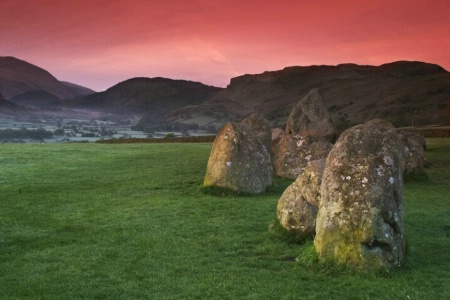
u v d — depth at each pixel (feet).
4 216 66.13
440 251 50.72
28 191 86.02
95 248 50.93
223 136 85.66
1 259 47.11
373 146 44.83
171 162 126.62
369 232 42.83
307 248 47.50
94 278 41.88
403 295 38.11
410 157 100.01
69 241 53.88
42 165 120.98
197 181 94.12
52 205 74.13
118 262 46.26
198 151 155.33
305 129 145.59
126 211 69.72
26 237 55.26
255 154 85.92
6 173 106.63
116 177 103.40
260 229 59.52
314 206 54.24
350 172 44.42
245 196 80.89
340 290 39.29
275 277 42.32
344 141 45.91
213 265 45.75
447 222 64.03
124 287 39.65
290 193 56.85
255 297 37.70
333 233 44.29
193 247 51.62
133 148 168.86
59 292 38.50
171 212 68.90
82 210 70.38
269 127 118.52
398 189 44.83
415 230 59.93
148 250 50.26
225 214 67.72
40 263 45.73
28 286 39.42
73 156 141.38
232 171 83.05
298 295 38.22
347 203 43.93
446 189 89.56
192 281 41.27
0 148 160.97
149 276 42.52
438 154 144.46
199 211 69.46
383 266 42.55
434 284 40.63
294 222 54.39
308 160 102.37
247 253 50.16
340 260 43.47
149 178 100.42
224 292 38.75
